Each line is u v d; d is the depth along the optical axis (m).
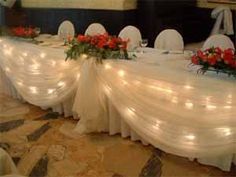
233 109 1.92
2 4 4.88
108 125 2.89
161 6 5.28
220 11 5.61
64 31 4.23
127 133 2.81
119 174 2.30
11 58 3.67
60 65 3.01
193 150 2.16
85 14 5.11
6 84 4.07
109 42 2.65
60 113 3.39
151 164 2.42
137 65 2.39
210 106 2.01
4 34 3.81
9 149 2.70
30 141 2.85
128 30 3.69
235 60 2.00
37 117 3.39
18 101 3.92
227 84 1.93
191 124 2.12
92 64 2.68
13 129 3.11
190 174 2.27
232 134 1.96
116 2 4.76
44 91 3.29
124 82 2.49
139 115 2.44
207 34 6.21
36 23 5.20
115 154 2.57
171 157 2.51
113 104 2.65
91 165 2.43
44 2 5.24
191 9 6.26
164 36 3.48
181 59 2.60
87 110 2.75
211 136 2.06
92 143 2.76
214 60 2.04
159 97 2.27
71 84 2.98
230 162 2.20
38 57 3.25
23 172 2.36
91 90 2.72
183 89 2.11
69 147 2.71
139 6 5.09
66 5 5.22
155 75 2.26
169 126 2.25
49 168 2.40
